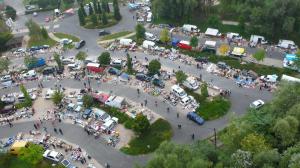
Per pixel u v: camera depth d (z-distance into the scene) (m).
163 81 158.50
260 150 97.12
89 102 146.12
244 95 146.62
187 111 141.62
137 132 133.25
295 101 115.25
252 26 185.50
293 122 104.06
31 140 135.00
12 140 136.12
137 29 188.50
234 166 94.69
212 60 170.00
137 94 152.75
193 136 129.50
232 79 155.88
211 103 142.88
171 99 147.00
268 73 157.25
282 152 100.62
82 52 175.50
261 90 148.25
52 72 171.75
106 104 147.00
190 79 153.38
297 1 175.50
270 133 108.31
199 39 190.62
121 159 124.75
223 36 190.00
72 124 141.00
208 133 131.12
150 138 130.75
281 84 126.75
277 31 183.75
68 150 129.75
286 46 174.00
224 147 111.31
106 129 135.38
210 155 101.38
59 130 138.00
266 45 179.62
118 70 166.38
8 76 171.62
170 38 187.62
